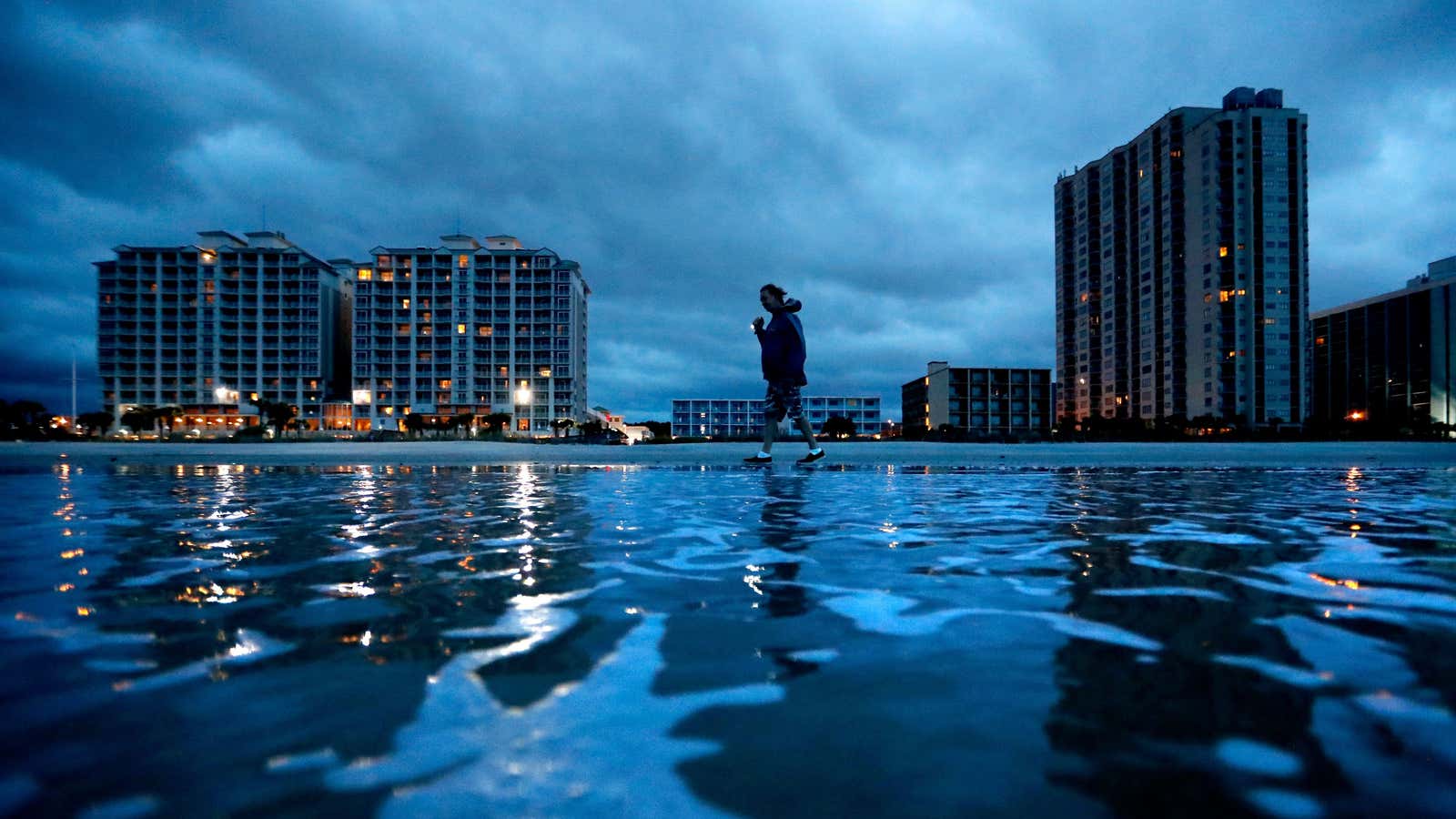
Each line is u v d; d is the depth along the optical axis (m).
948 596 2.42
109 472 10.95
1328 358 135.00
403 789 1.09
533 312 109.12
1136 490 7.40
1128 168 97.50
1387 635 1.90
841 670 1.66
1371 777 1.10
